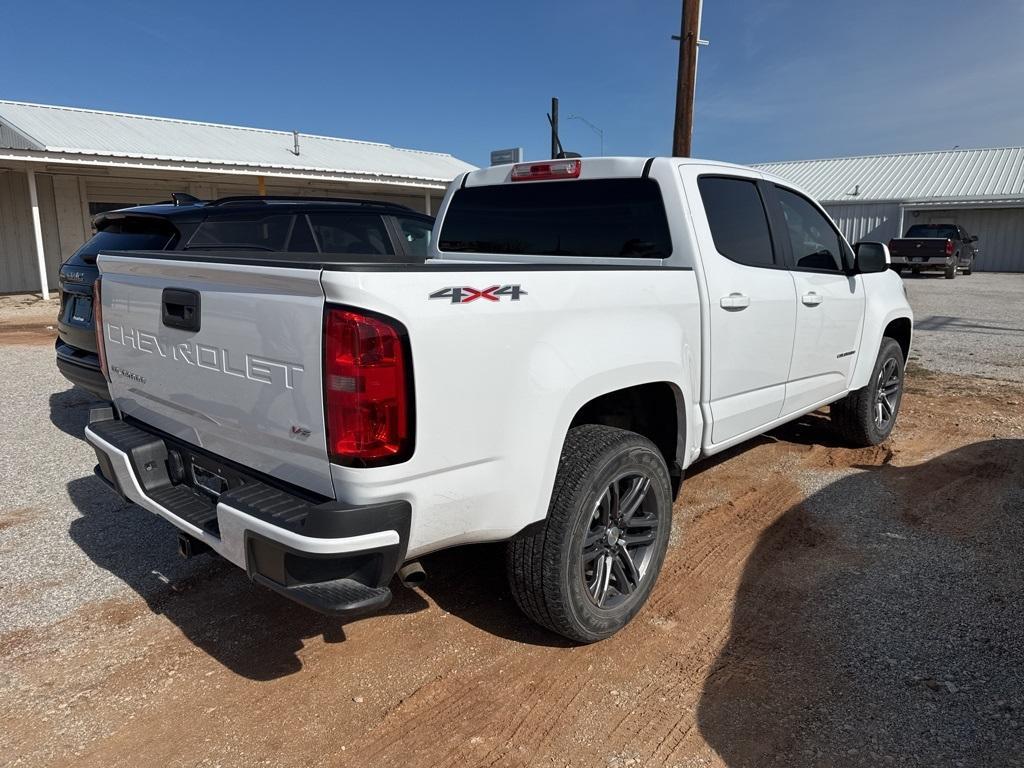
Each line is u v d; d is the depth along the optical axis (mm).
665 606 3277
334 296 2119
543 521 2711
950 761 2305
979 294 18219
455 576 3578
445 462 2340
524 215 4051
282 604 3314
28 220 16688
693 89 9023
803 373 4379
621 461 2879
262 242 5852
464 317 2324
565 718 2549
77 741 2443
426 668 2840
